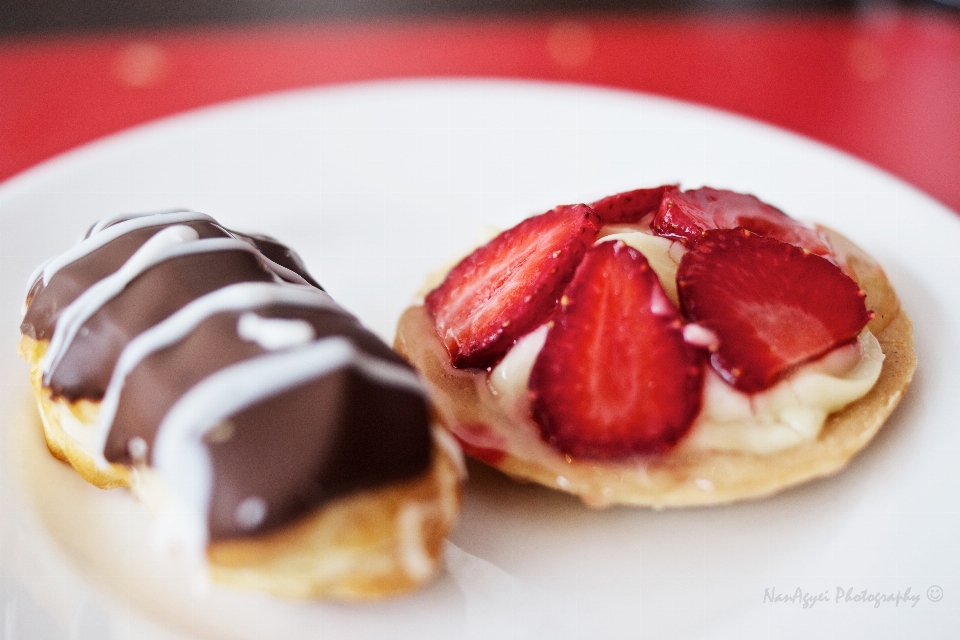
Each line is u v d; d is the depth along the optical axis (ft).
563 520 0.77
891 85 1.15
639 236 0.80
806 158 0.99
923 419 0.79
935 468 0.77
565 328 0.77
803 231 0.85
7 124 1.09
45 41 1.28
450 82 1.09
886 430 0.79
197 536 0.68
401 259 0.96
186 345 0.71
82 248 0.77
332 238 0.98
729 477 0.75
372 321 0.91
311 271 0.95
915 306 0.86
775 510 0.77
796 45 1.24
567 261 0.79
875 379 0.79
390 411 0.69
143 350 0.71
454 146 1.04
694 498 0.75
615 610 0.74
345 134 1.05
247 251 0.76
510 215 0.99
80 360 0.73
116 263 0.75
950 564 0.72
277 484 0.66
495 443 0.77
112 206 0.97
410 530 0.69
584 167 1.02
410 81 1.10
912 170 1.03
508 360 0.80
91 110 1.12
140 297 0.73
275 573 0.68
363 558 0.68
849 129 1.08
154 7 1.49
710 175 1.00
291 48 1.24
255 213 0.99
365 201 1.00
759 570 0.75
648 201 0.84
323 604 0.73
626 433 0.76
